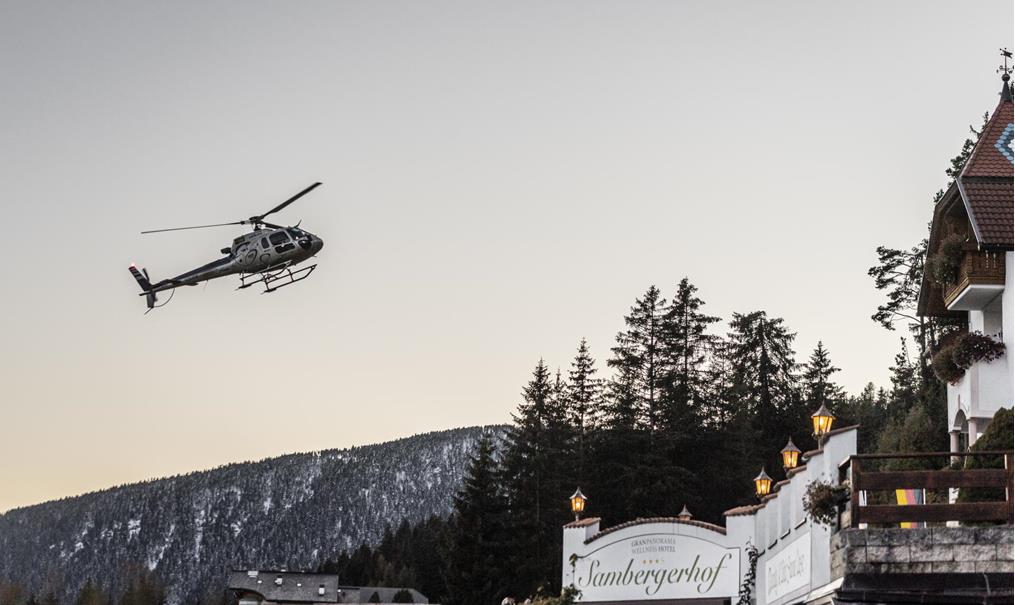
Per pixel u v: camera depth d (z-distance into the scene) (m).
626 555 35.00
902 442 41.00
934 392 52.88
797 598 24.55
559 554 66.88
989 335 31.19
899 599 18.69
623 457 70.62
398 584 132.12
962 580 18.70
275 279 48.25
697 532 33.56
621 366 80.81
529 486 71.44
